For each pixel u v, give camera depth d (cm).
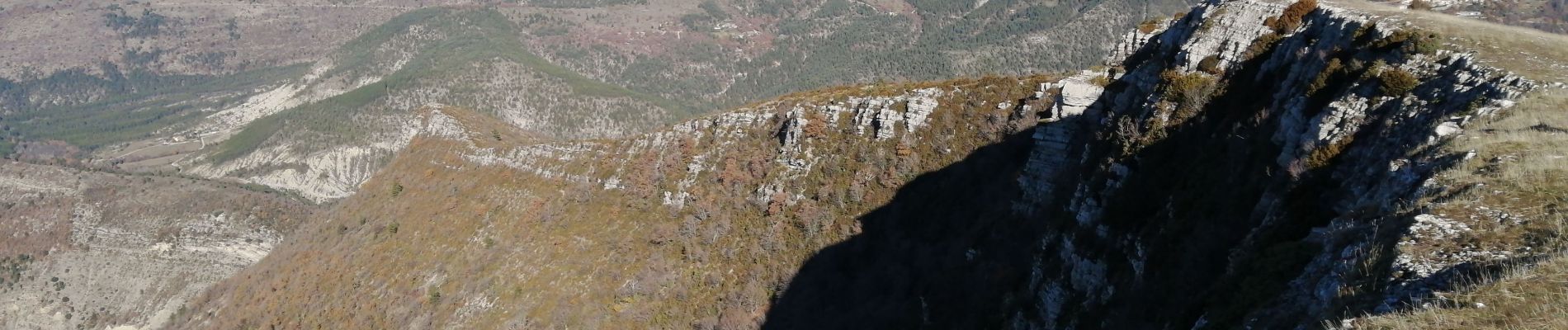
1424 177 2634
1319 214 3073
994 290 5922
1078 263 4756
